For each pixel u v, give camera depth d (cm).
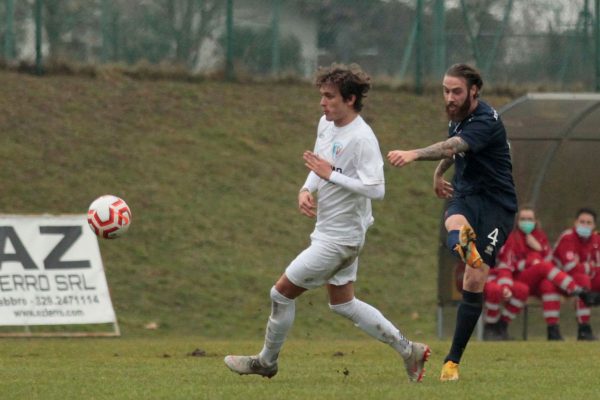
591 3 8644
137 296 5891
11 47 8075
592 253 5034
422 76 8625
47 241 4762
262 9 8506
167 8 8356
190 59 8406
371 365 3133
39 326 5341
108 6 8244
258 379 2658
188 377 2720
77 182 6938
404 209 7350
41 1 8056
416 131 8081
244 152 7612
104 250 6300
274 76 8525
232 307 5912
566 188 5434
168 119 7831
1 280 4678
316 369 2977
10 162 7019
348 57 8588
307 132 7956
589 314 5025
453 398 2216
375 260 6731
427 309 6175
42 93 7819
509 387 2439
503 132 2545
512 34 8656
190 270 6247
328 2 8562
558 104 4981
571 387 2458
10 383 2570
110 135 7506
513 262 4947
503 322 4950
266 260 6519
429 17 8619
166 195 6975
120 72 8256
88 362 3281
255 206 7044
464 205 2564
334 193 2445
